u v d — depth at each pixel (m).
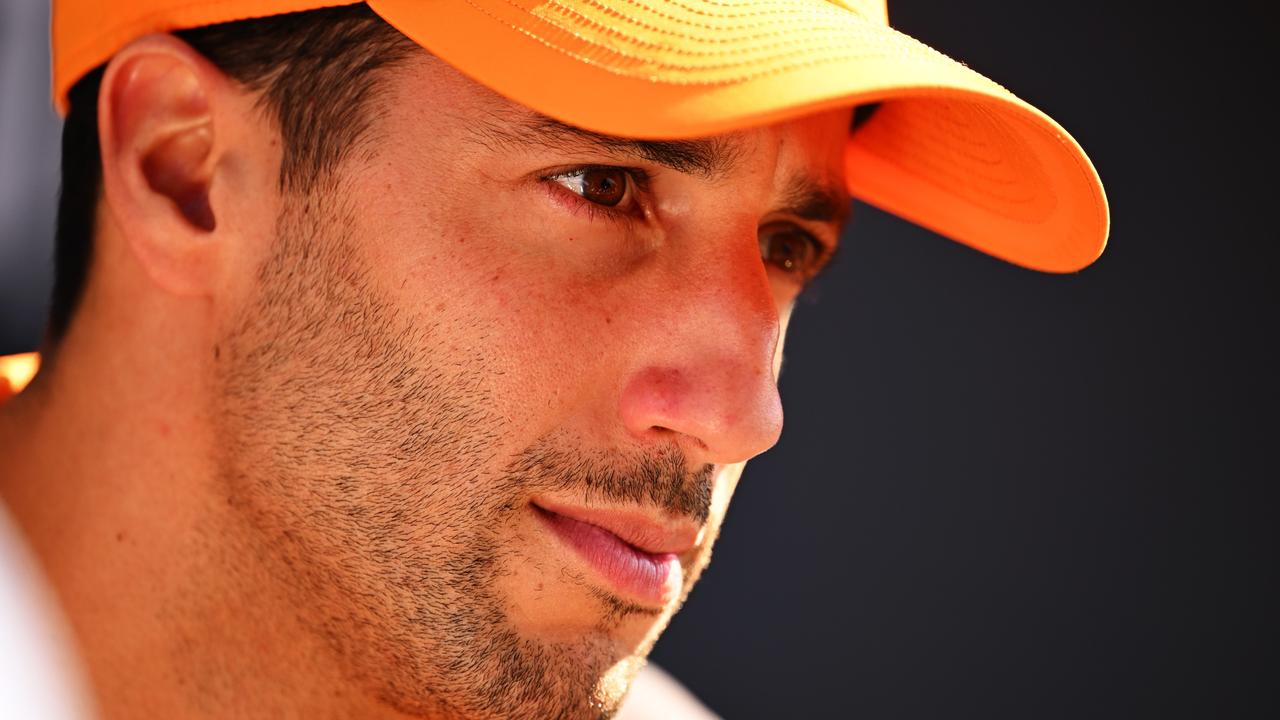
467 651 4.46
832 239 5.34
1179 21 9.98
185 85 4.65
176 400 4.70
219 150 4.62
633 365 4.45
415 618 4.46
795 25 4.14
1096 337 10.01
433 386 4.37
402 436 4.39
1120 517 9.85
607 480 4.45
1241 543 9.67
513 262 4.38
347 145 4.42
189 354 4.69
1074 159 4.72
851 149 6.07
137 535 4.73
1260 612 9.60
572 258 4.45
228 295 4.62
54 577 4.81
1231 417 9.77
